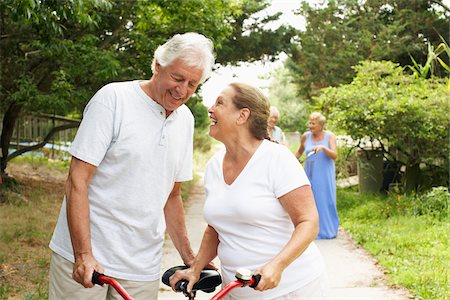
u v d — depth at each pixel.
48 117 15.26
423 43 14.16
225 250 2.55
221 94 2.50
